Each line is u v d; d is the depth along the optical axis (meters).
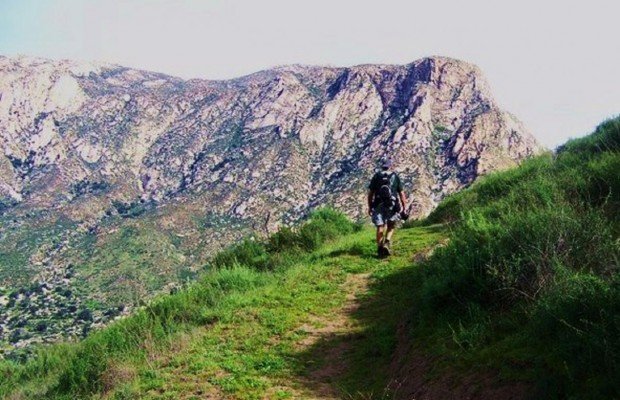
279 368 6.93
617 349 3.60
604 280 4.71
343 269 11.13
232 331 8.66
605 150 10.95
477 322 5.57
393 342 6.77
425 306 6.64
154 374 7.32
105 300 135.88
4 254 186.62
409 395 5.12
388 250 11.42
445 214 15.74
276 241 15.57
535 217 6.55
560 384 3.75
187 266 161.38
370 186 11.83
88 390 7.59
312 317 8.72
